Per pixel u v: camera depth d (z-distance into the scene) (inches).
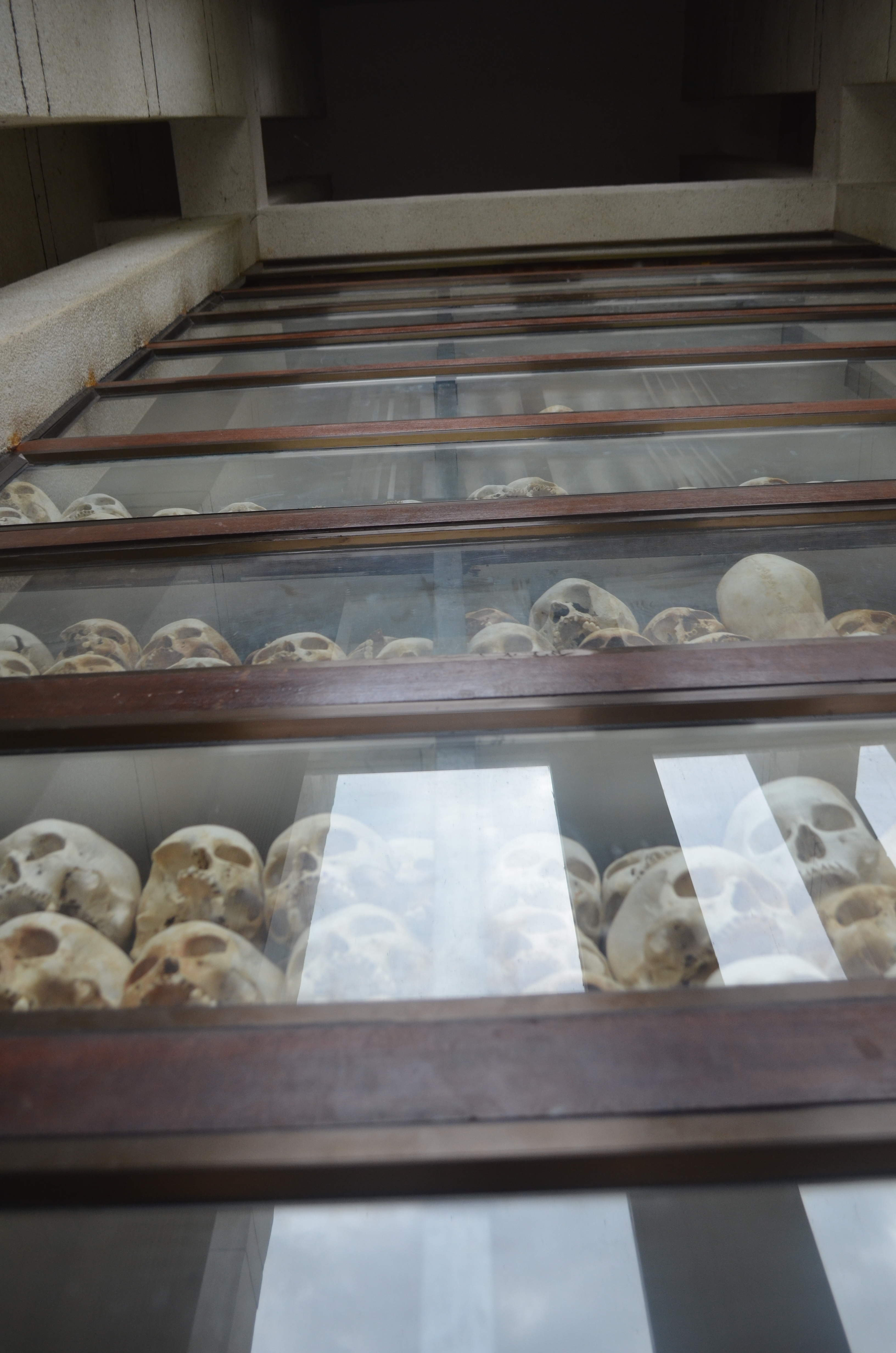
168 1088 19.2
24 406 75.3
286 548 50.1
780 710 32.4
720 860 27.6
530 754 31.4
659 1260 18.0
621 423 67.9
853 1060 19.3
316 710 33.0
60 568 49.9
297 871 28.1
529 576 47.7
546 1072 19.2
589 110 345.4
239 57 169.9
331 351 100.2
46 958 27.8
